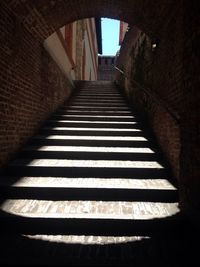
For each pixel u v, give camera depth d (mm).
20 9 5332
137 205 4117
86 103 9805
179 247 3236
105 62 34938
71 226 3598
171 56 5203
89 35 21844
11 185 4363
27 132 6172
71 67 12273
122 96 11219
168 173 5027
